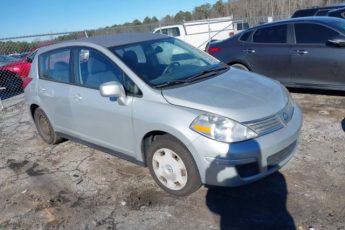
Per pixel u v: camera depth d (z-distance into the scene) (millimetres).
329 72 6074
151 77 3801
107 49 4102
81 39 4652
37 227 3436
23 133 6496
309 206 3252
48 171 4660
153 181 4008
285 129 3346
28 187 4277
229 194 3578
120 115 3848
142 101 3635
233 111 3186
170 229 3176
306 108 5910
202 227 3146
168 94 3514
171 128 3328
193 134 3203
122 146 4035
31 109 5625
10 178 4598
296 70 6488
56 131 5207
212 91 3541
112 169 4449
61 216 3570
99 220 3430
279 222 3090
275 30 6789
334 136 4660
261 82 3900
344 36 5863
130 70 3818
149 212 3455
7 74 11500
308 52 6246
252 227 3072
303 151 4309
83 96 4316
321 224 3002
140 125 3641
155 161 3680
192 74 4020
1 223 3580
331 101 6137
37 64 5324
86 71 4344
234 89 3602
